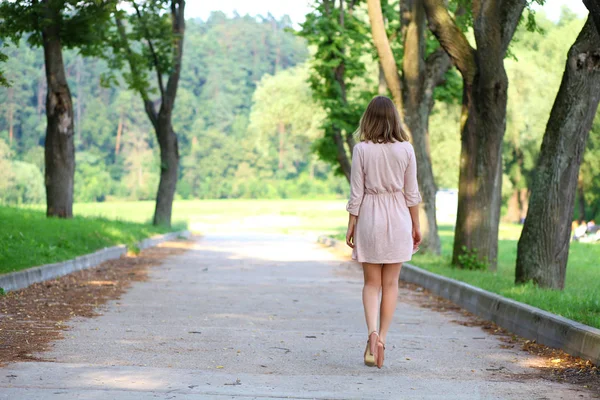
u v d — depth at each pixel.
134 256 20.61
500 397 5.17
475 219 16.27
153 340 7.25
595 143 47.69
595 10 8.19
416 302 11.88
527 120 49.25
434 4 15.48
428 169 21.80
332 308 10.55
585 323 7.58
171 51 32.59
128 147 137.12
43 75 130.00
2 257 12.23
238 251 25.34
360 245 6.28
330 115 29.22
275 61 183.00
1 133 120.44
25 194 89.12
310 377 5.70
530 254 12.15
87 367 5.71
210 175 137.88
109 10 22.53
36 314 8.79
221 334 7.80
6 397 4.64
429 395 5.17
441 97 25.22
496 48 15.18
